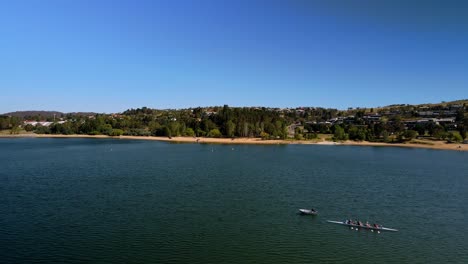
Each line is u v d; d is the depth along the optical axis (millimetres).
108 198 100062
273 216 86000
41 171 147625
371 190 118125
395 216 88625
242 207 92938
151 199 99438
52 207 90562
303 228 77875
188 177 135625
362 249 67312
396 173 156750
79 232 73000
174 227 76500
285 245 68312
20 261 59875
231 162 185125
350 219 85500
